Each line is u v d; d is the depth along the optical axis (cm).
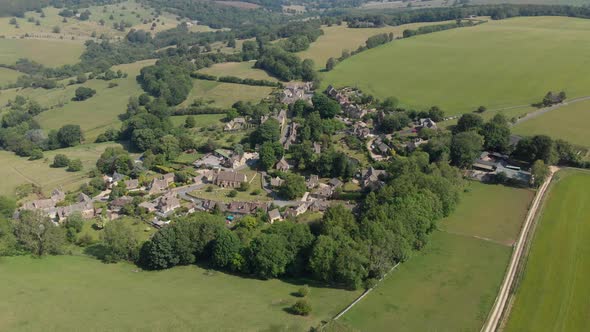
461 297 11806
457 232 15400
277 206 18675
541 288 12294
